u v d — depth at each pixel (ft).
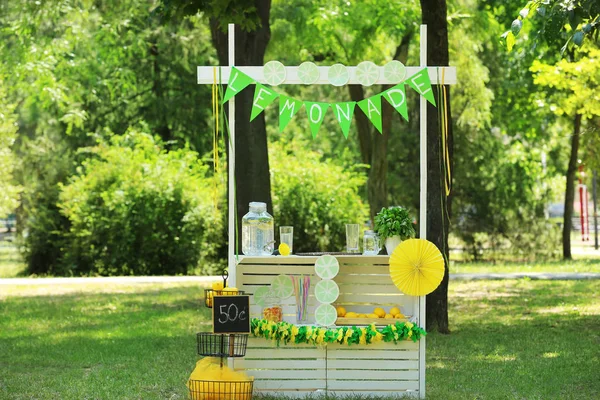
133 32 80.02
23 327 41.91
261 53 46.01
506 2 76.84
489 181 94.53
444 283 38.81
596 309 46.57
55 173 88.89
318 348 25.59
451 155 38.14
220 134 92.48
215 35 46.32
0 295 57.36
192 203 80.02
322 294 25.23
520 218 93.97
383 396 25.44
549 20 27.68
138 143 87.30
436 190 37.78
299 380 25.64
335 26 70.28
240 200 44.75
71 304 51.39
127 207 79.30
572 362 31.32
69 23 69.67
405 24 70.59
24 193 90.79
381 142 80.84
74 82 81.30
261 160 44.86
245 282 26.11
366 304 26.61
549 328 40.09
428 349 34.42
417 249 25.12
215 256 80.89
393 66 24.68
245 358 25.71
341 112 24.38
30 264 84.64
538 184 97.76
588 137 83.66
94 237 79.56
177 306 50.14
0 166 86.28
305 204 81.97
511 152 101.30
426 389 26.63
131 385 27.55
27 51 70.28
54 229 84.69
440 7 38.04
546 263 84.94
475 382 27.84
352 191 84.23
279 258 25.79
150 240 79.41
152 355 33.50
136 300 53.31
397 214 26.27
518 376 28.84
